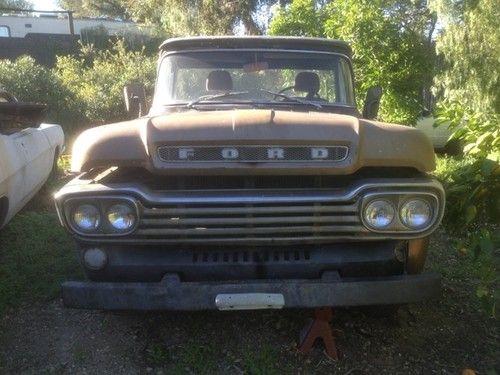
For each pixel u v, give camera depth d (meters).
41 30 29.36
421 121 10.78
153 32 23.30
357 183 3.18
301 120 3.26
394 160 3.24
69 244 5.34
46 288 4.47
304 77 4.59
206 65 4.57
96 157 3.24
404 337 3.85
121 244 3.27
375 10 10.56
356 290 3.21
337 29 10.83
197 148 3.16
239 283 3.21
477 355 3.65
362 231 3.18
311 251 3.37
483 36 11.76
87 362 3.58
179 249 3.37
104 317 4.11
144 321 4.04
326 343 3.64
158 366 3.55
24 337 3.85
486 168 3.53
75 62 14.80
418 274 3.36
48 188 7.33
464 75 11.95
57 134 7.41
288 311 4.12
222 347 3.72
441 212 3.21
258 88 4.52
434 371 3.48
